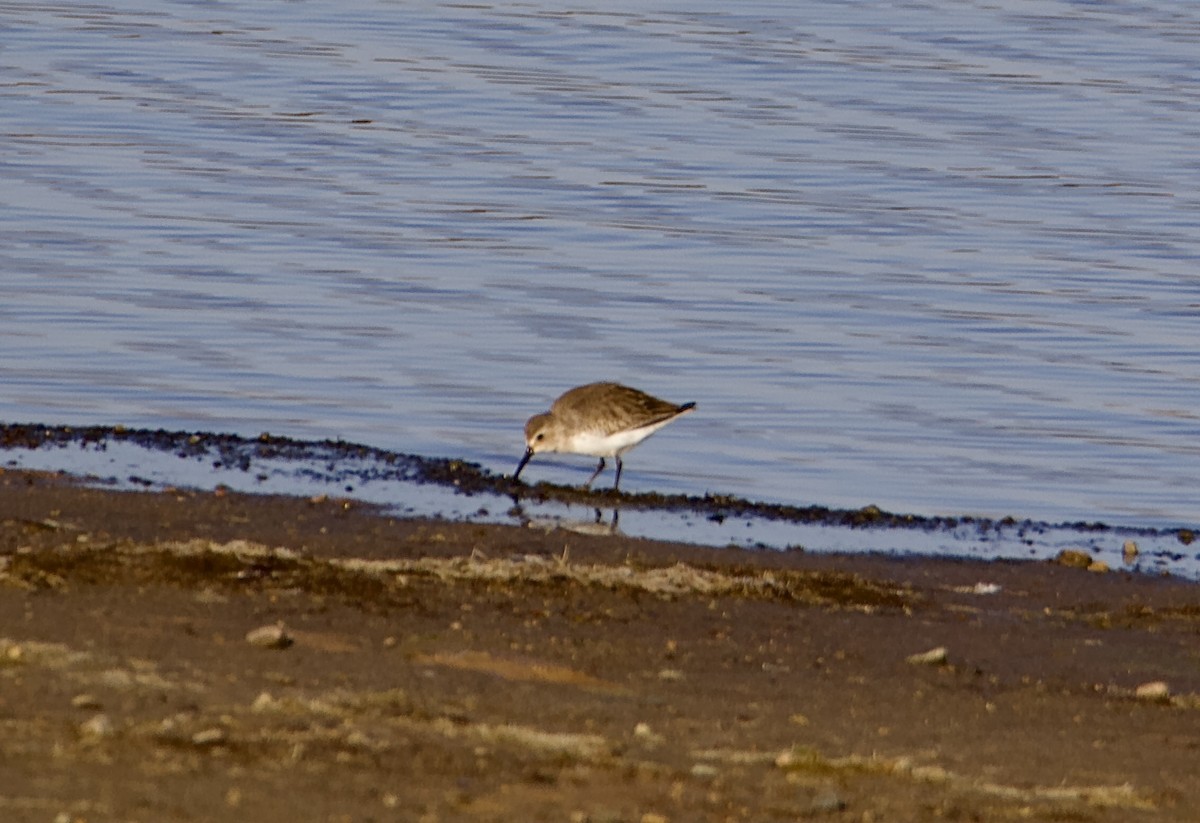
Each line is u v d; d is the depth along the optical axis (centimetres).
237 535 1438
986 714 1134
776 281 2683
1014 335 2470
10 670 959
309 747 888
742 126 3631
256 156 3303
